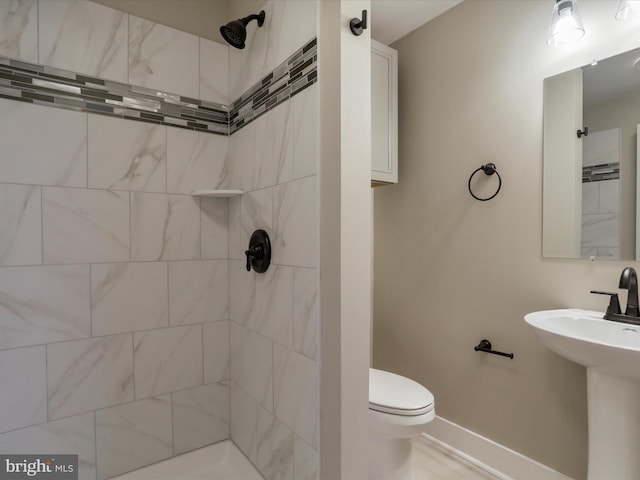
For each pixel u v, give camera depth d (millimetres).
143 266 1667
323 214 1234
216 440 1876
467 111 2021
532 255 1759
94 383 1553
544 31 1711
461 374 2057
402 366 2389
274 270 1507
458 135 2066
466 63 2025
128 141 1626
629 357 1148
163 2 1725
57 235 1471
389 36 2387
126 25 1624
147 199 1676
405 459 1657
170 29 1738
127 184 1625
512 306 1833
